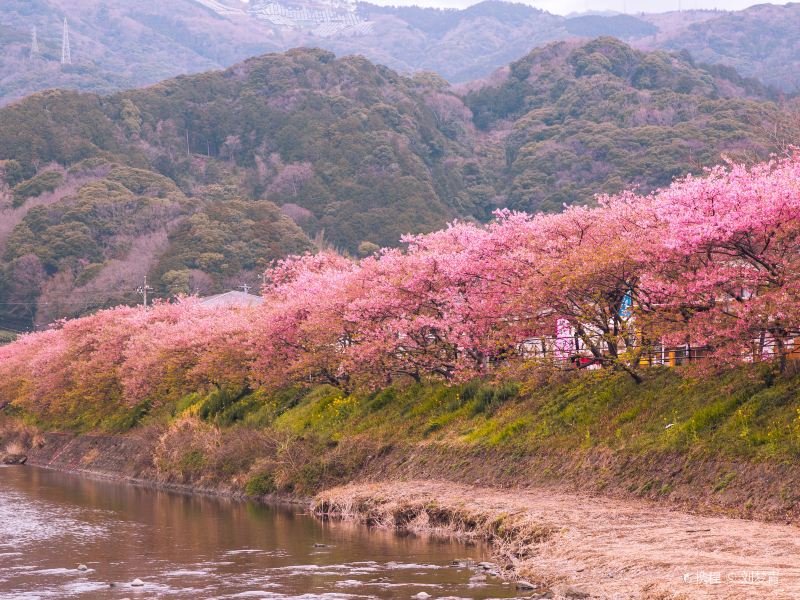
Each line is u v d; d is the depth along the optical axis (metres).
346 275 46.31
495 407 36.75
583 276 30.50
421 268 39.94
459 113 174.38
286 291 55.12
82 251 121.31
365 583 20.23
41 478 56.38
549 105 164.88
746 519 21.61
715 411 25.92
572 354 34.34
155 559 24.47
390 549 24.78
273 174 155.62
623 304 36.75
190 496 42.78
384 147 150.12
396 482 34.94
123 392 66.06
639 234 30.42
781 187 24.73
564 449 30.22
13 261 120.44
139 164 154.25
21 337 97.31
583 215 34.97
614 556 18.75
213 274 110.38
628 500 25.61
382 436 39.50
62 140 150.62
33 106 155.75
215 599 19.02
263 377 48.09
